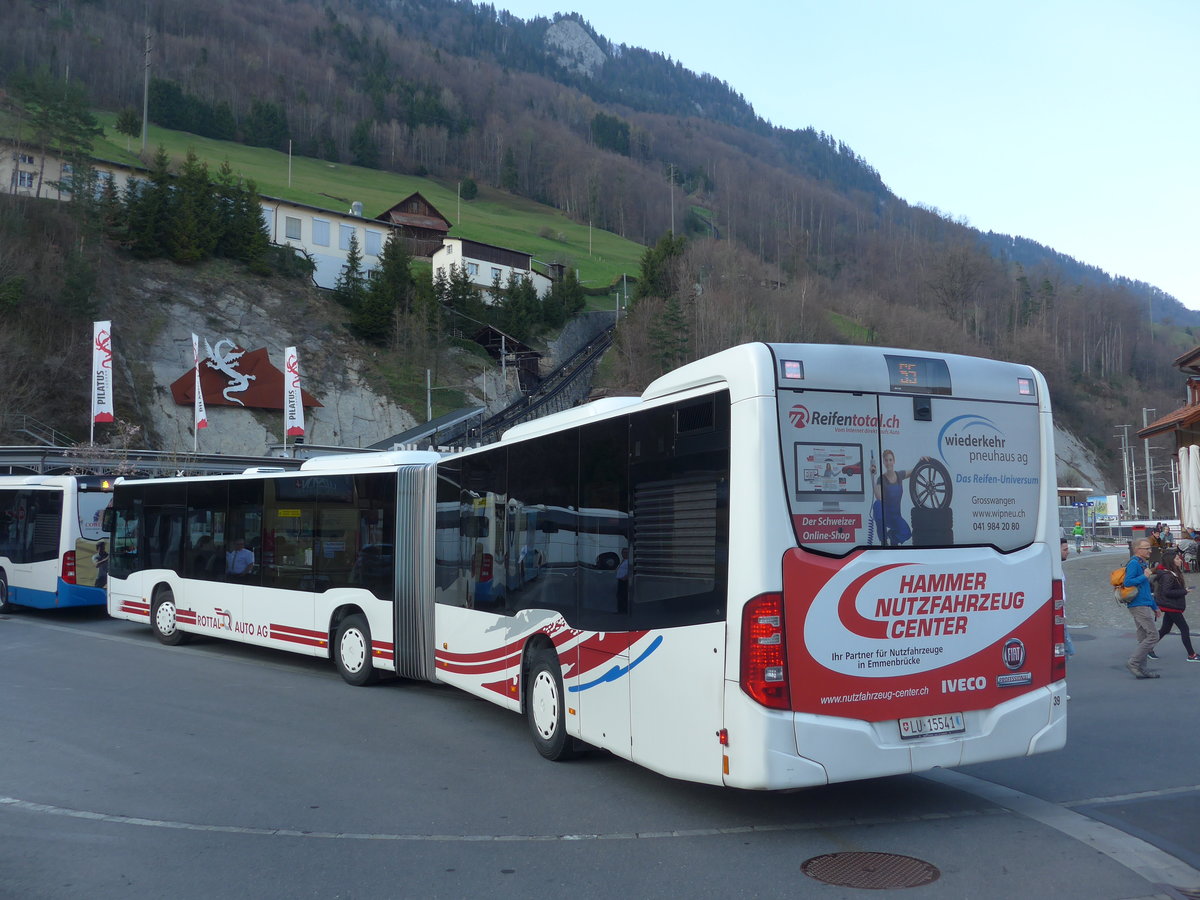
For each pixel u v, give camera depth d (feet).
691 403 21.91
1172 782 25.55
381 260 291.17
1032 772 26.66
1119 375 401.29
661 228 584.81
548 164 639.35
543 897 17.51
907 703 20.90
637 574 23.57
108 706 36.11
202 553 51.78
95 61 471.62
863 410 21.15
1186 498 93.56
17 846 20.39
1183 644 48.37
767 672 19.63
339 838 20.93
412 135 615.16
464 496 34.60
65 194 252.42
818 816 22.58
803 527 20.22
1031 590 22.68
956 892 17.70
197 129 490.08
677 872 18.79
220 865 19.20
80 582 65.41
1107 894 17.62
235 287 241.76
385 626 39.37
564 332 345.31
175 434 199.41
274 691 39.91
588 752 28.60
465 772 26.78
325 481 43.86
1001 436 22.77
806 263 456.04
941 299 404.36
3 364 168.04
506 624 30.94
